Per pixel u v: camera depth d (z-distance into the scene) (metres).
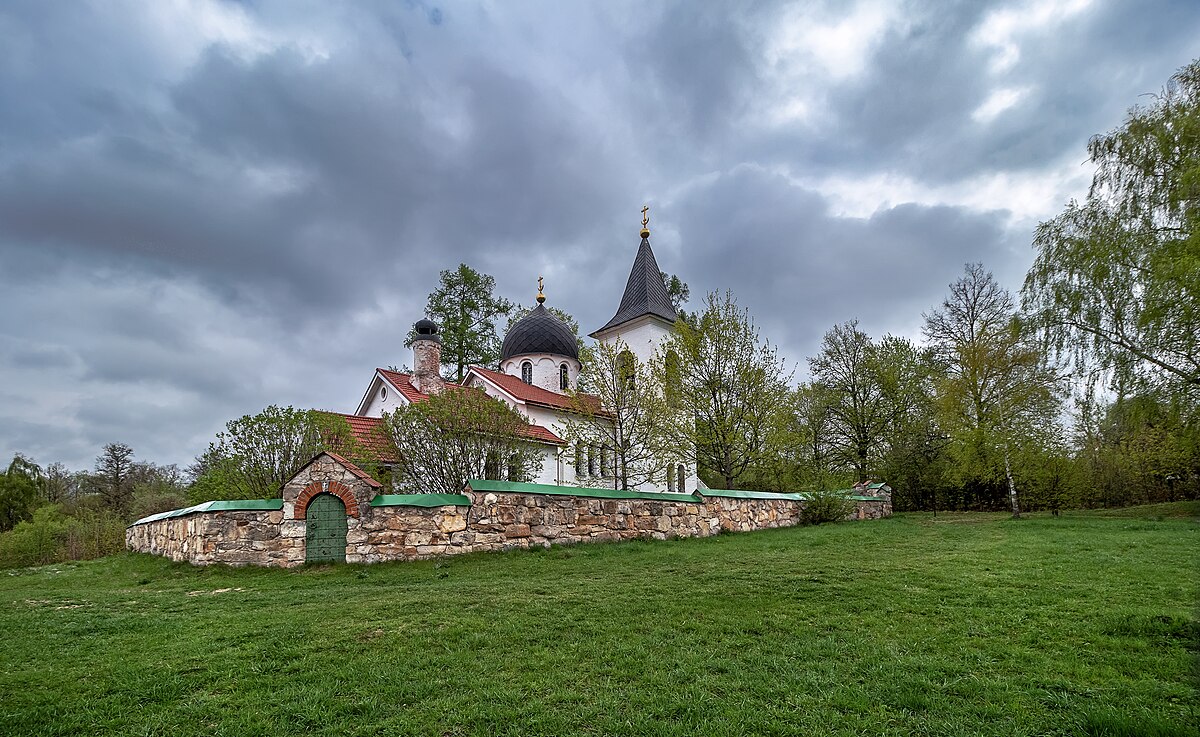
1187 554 11.31
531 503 15.48
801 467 31.77
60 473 51.50
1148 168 20.64
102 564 17.25
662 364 26.34
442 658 6.04
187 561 14.91
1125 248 20.50
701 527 18.97
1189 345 19.08
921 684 5.11
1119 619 6.68
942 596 8.20
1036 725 4.39
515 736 4.43
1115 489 28.83
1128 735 4.18
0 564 23.75
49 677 5.82
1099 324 21.14
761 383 24.58
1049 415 25.77
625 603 8.16
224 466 17.62
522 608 8.02
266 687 5.41
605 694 5.10
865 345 38.06
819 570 10.41
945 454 29.86
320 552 13.95
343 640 6.72
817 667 5.60
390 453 19.31
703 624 7.05
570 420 25.17
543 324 34.50
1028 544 13.43
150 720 4.80
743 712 4.68
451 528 14.31
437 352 29.30
